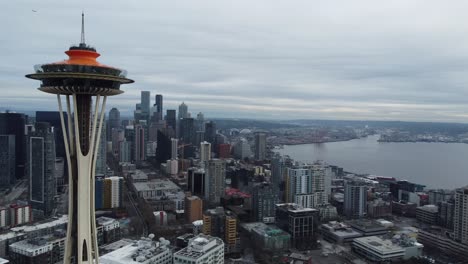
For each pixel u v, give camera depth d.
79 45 160.38
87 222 160.75
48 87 155.88
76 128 157.88
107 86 159.62
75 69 151.38
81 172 158.50
